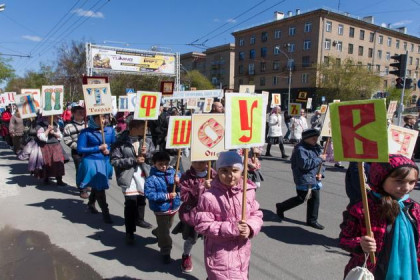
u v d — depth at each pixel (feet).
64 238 14.60
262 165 32.78
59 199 20.25
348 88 159.33
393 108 37.09
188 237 11.51
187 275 11.65
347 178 12.90
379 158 6.28
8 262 12.39
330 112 6.98
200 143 11.02
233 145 8.09
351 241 7.01
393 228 6.63
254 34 207.92
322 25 171.42
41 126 22.49
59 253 13.15
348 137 6.72
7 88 198.80
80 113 21.20
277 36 193.77
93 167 16.17
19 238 14.53
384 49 200.13
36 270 11.82
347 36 181.27
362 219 6.87
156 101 15.08
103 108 15.83
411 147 11.76
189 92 29.86
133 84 132.16
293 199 16.88
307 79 178.91
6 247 13.65
